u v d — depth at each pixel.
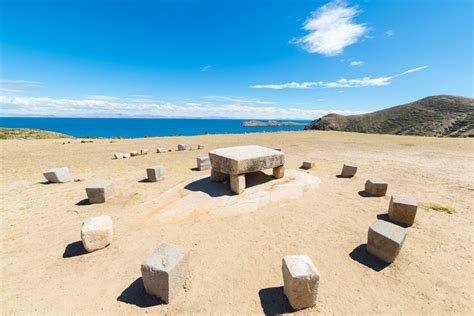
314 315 3.18
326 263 4.23
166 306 3.34
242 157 6.66
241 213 6.01
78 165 11.74
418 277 3.86
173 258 3.61
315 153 15.26
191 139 23.27
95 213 6.30
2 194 7.63
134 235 5.20
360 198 7.16
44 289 3.67
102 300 3.45
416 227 5.41
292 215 6.01
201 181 7.66
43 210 6.47
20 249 4.72
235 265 4.19
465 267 4.08
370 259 4.33
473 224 5.54
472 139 21.16
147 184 8.65
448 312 3.21
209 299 3.45
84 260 4.37
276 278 3.88
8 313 3.23
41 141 21.45
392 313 3.21
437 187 8.14
